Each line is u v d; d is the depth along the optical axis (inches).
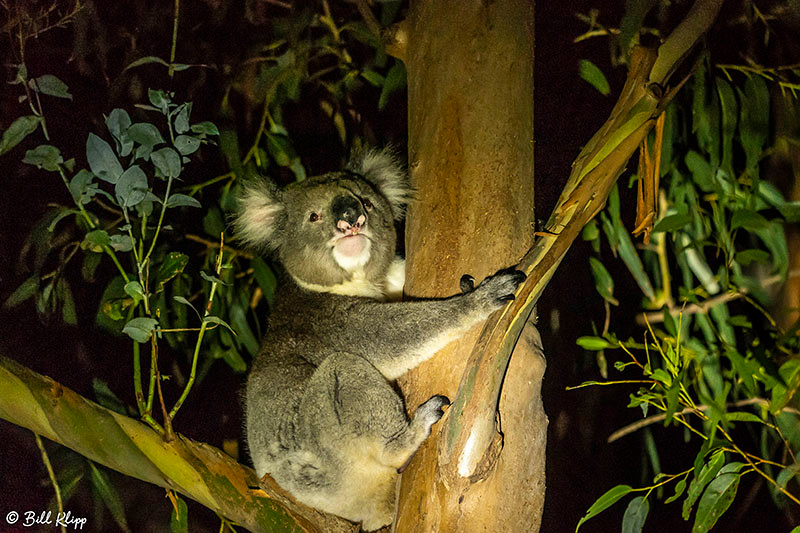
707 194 142.6
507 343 85.4
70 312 154.2
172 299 155.3
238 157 158.9
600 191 89.2
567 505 194.5
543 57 199.3
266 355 139.6
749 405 144.9
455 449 86.8
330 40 172.9
